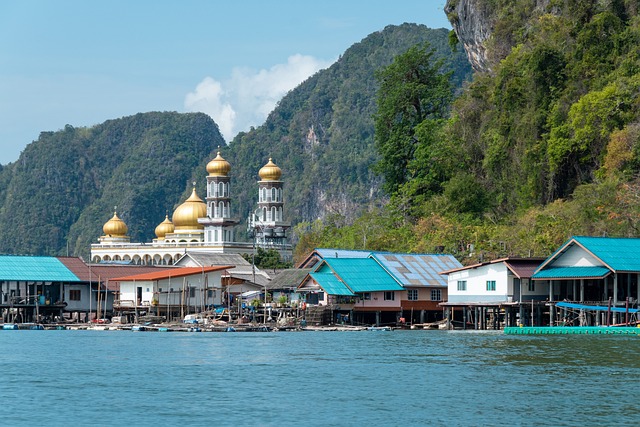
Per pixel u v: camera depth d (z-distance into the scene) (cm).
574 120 14638
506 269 12006
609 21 15725
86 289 15838
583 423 5734
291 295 15100
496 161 16638
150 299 15250
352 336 11944
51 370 8206
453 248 15550
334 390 6931
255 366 8394
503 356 8769
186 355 9412
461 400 6456
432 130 18150
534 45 16600
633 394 6619
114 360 8988
